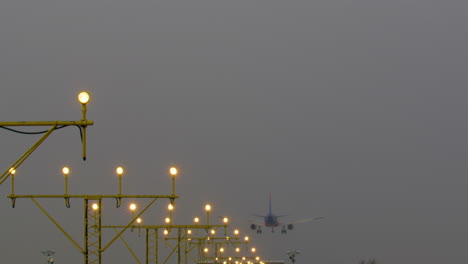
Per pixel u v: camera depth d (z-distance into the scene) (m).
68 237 108.38
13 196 104.94
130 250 148.12
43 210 105.75
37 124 51.81
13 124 51.47
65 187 107.00
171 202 107.31
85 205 107.69
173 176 107.25
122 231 110.88
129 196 107.44
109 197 107.69
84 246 107.56
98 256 108.81
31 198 105.81
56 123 51.81
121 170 107.69
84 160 51.31
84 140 51.47
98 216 109.19
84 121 51.62
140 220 147.75
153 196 107.19
